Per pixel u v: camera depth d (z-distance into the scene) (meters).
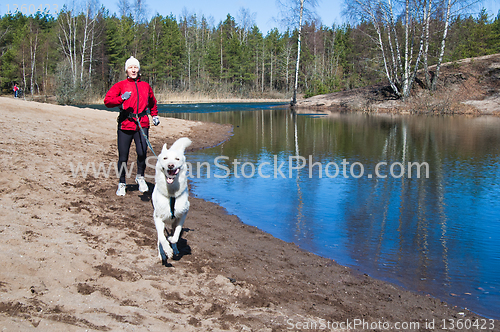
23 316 2.73
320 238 5.54
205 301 3.47
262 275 4.25
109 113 16.30
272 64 76.12
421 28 30.30
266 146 13.77
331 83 50.03
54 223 4.80
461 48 42.31
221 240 5.24
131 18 63.78
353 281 4.27
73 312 2.91
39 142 8.99
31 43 55.00
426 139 14.88
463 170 9.61
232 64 69.38
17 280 3.25
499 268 4.61
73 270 3.61
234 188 8.20
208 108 36.06
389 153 12.08
